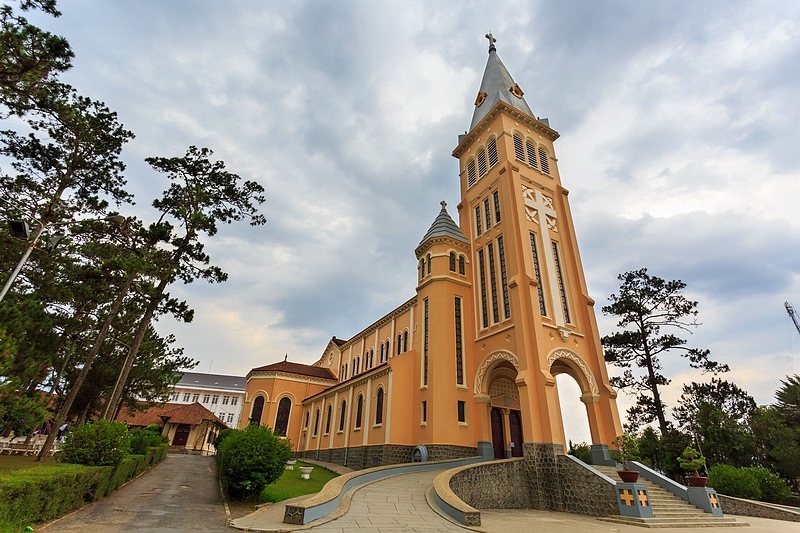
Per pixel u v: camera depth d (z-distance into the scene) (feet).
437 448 82.79
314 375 160.76
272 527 34.45
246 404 155.33
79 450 45.60
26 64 45.80
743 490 76.13
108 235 77.56
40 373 51.60
